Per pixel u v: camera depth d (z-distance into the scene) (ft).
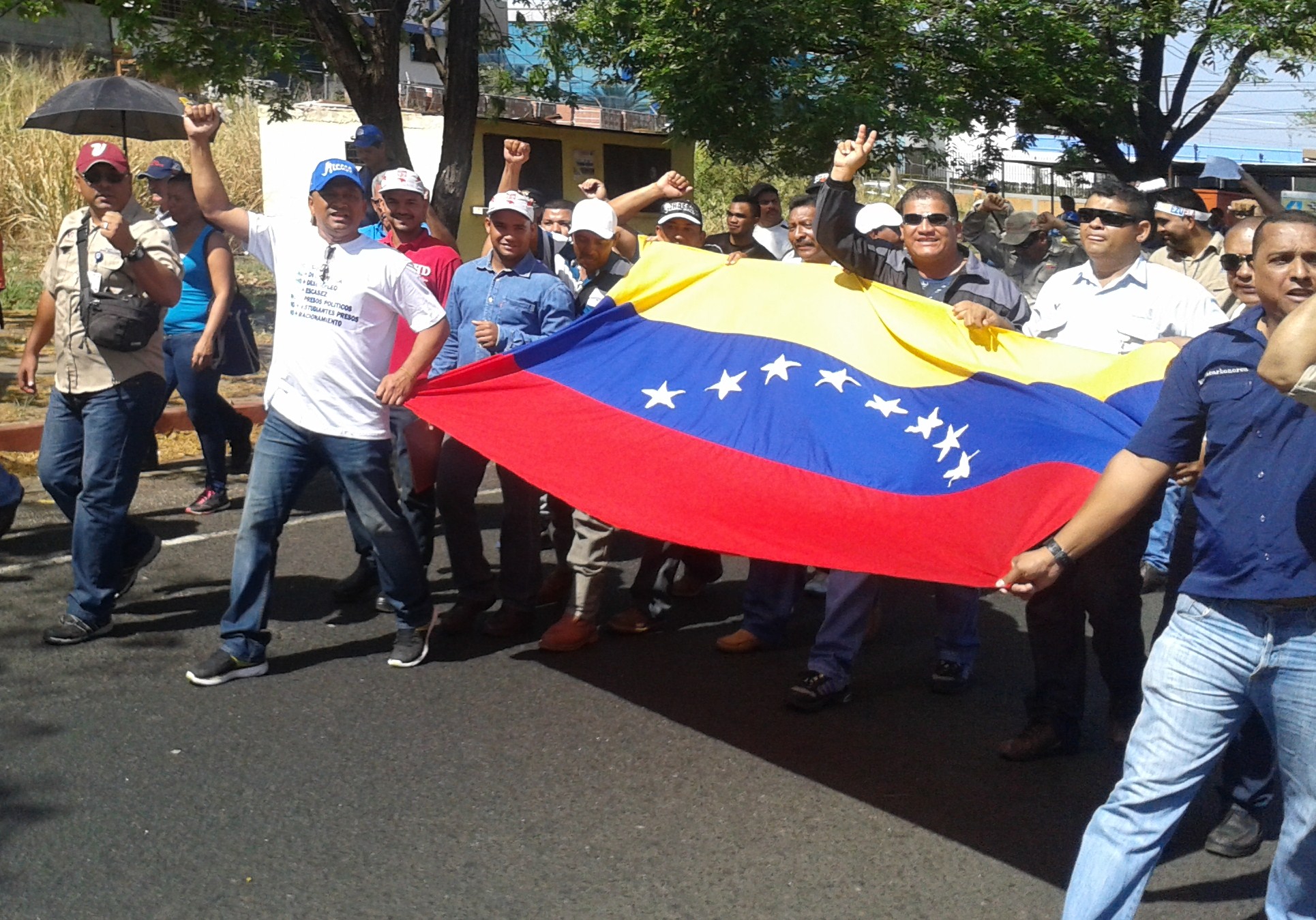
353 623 19.83
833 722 16.67
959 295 17.44
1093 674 18.70
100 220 17.65
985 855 13.21
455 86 39.86
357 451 17.13
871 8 55.11
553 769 14.99
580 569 18.90
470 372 17.74
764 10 52.47
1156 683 10.09
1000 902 12.32
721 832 13.57
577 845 13.20
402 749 15.38
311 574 22.31
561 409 17.60
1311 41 63.52
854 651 17.12
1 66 61.00
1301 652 9.57
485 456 17.03
